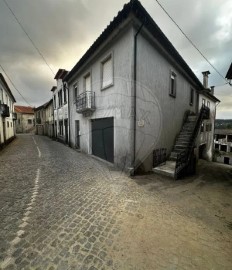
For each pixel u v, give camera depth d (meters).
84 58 7.83
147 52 6.33
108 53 6.77
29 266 1.95
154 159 6.70
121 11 5.11
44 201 3.67
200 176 7.23
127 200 3.83
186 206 3.84
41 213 3.18
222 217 3.43
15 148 11.99
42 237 2.47
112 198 3.84
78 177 4.46
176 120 9.03
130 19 5.37
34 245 2.30
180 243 2.46
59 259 2.07
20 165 6.80
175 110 8.88
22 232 2.58
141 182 5.20
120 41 6.11
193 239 2.58
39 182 4.80
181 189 5.00
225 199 4.50
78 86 8.72
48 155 8.55
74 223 2.87
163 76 7.48
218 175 7.94
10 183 4.76
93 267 1.96
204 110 11.29
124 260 2.09
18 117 41.22
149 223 2.96
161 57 7.30
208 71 15.25
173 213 3.42
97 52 7.21
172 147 8.43
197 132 8.59
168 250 2.30
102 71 7.13
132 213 3.28
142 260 2.10
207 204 4.06
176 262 2.09
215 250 2.35
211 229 2.92
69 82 10.08
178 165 6.24
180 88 9.52
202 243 2.50
